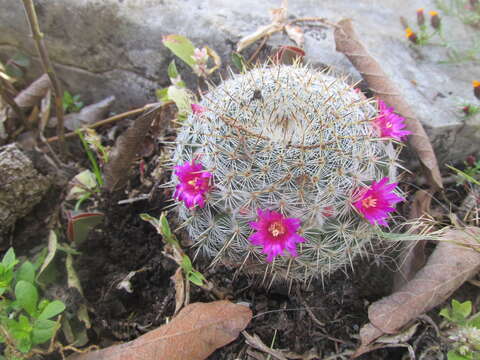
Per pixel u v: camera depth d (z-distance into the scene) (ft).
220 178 0.61
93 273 0.85
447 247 0.72
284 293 0.78
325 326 0.74
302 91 0.65
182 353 0.65
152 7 1.00
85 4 0.99
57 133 1.07
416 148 0.83
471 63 1.01
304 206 0.59
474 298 0.77
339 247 0.63
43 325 0.64
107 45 1.03
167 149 0.94
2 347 0.74
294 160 0.57
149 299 0.81
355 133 0.61
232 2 1.05
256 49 0.97
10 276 0.70
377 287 0.77
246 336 0.71
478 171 0.90
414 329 0.68
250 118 0.62
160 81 1.05
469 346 0.65
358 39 0.88
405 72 0.97
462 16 1.12
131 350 0.65
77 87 1.13
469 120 0.89
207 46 0.96
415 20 1.11
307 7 1.09
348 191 0.60
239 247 0.65
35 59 1.11
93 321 0.78
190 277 0.73
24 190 0.87
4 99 0.95
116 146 0.83
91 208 0.91
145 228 0.89
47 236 0.90
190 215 0.68
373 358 0.71
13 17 1.04
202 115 0.66
